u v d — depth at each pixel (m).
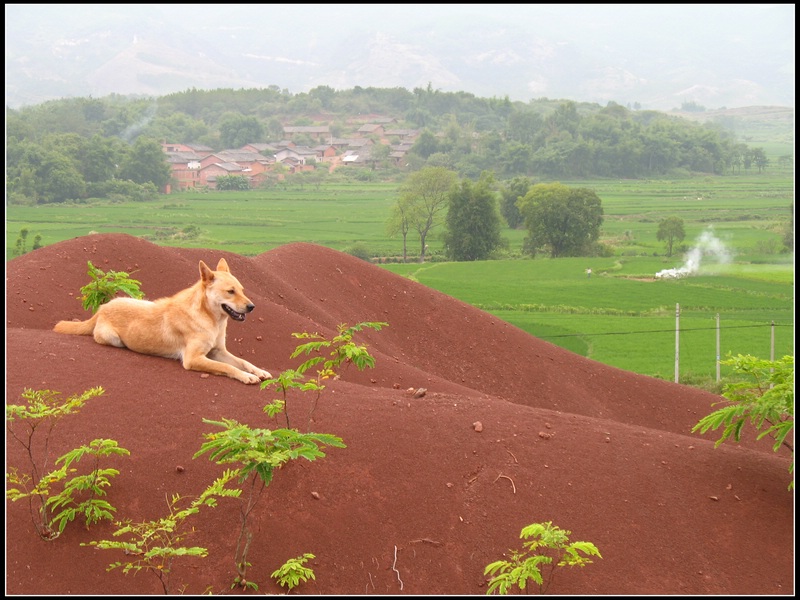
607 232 99.94
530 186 105.25
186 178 148.75
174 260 18.62
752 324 48.72
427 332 22.25
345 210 119.44
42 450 8.65
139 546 7.69
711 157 179.25
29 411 8.45
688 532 9.20
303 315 20.03
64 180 114.62
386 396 10.87
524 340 22.66
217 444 7.47
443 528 8.73
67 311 15.13
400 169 178.00
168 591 7.55
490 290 64.00
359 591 7.95
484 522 8.88
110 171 127.94
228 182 146.25
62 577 7.55
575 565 8.51
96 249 17.48
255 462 7.38
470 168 164.38
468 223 86.25
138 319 10.71
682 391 21.41
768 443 18.75
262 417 9.55
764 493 10.00
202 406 9.62
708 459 10.60
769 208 117.50
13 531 7.79
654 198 133.38
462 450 9.77
